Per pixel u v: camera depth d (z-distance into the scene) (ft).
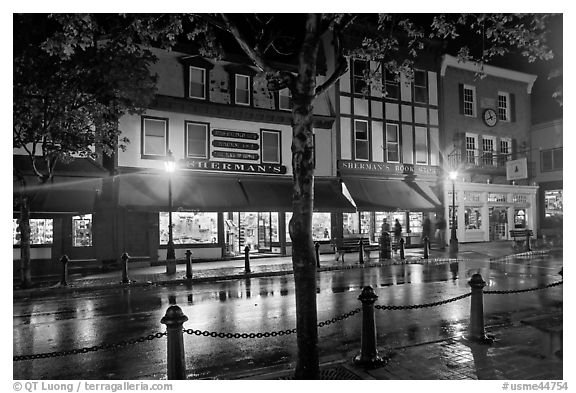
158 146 65.87
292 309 33.86
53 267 57.57
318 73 80.48
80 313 34.04
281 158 75.31
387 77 87.15
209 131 69.72
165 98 64.90
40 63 41.06
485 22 34.37
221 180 69.41
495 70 99.66
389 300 36.22
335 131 80.48
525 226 102.47
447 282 45.91
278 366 20.71
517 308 33.09
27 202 45.47
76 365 21.77
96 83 42.86
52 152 46.19
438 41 90.63
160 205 60.85
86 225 60.34
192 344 24.82
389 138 86.94
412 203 83.05
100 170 59.93
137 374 20.44
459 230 91.35
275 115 74.02
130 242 62.59
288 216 75.82
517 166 89.97
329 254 76.59
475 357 20.51
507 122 101.55
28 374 20.61
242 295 40.37
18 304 38.06
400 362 19.92
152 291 43.47
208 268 58.39
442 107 92.12
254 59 19.15
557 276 49.11
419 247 87.45
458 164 92.17
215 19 21.99
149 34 31.99
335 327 28.25
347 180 80.12
